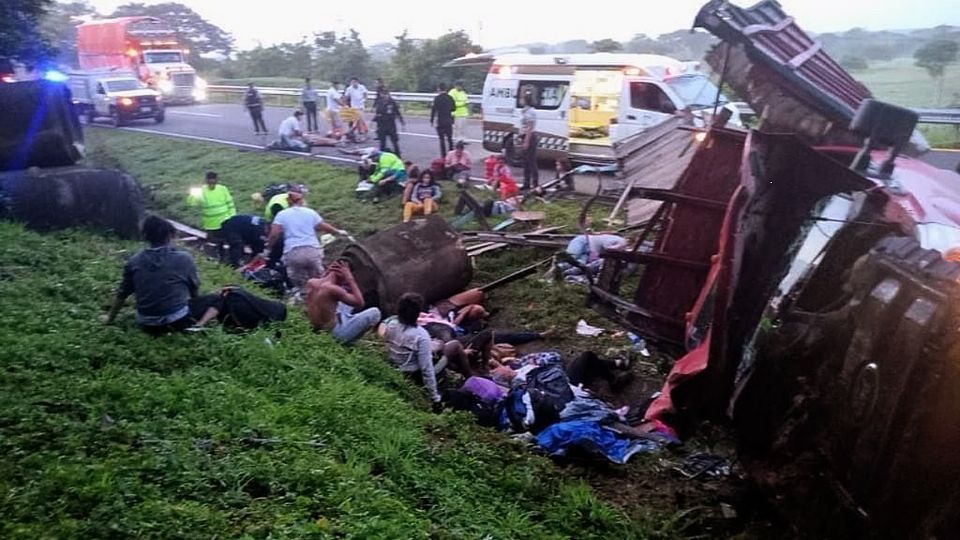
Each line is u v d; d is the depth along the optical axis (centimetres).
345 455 503
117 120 3108
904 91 1800
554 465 602
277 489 429
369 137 2405
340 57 4569
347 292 832
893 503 373
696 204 665
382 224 1437
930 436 355
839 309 430
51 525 356
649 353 850
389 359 759
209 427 487
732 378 484
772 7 718
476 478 540
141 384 543
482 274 1138
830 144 648
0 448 422
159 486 407
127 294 680
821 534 420
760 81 651
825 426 423
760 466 472
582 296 1005
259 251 1225
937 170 653
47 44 1869
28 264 853
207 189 1291
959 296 354
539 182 1666
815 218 471
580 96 1681
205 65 6144
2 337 592
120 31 3881
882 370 379
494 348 878
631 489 573
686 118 1281
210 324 710
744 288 475
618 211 1243
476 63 2270
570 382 778
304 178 1850
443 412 669
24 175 1080
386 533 398
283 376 619
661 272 697
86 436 448
